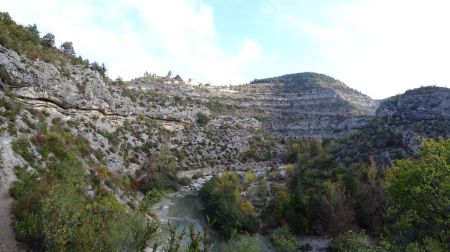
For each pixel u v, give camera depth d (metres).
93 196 30.19
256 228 46.97
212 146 101.38
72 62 59.62
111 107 65.88
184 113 104.62
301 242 44.06
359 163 58.47
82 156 42.25
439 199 18.64
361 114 135.50
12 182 24.28
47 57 51.41
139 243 21.61
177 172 77.56
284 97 172.88
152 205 48.06
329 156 67.38
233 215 46.00
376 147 62.66
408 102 69.38
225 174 70.81
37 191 22.72
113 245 19.42
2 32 44.19
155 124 86.44
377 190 45.28
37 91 45.22
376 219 43.00
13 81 41.44
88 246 17.50
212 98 161.62
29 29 56.84
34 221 19.61
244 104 159.62
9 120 31.72
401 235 24.14
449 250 18.95
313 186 54.06
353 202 47.16
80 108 54.66
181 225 43.72
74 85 54.59
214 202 49.91
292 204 49.72
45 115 45.22
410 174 19.88
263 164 100.69
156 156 68.25
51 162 31.00
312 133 126.94
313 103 161.88
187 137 98.75
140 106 86.94
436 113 63.38
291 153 103.50
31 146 30.55
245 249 32.25
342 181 51.34
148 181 58.34
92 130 55.22
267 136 125.25
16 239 19.44
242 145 109.75
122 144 62.16
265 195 59.06
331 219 44.78
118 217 23.17
